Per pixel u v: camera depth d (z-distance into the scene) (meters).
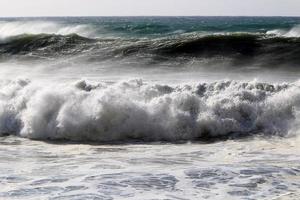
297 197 21.70
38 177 25.41
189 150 32.44
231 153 31.14
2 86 45.41
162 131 36.78
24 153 31.73
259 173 25.92
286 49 80.75
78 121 37.28
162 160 29.36
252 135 36.28
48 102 38.62
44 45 93.75
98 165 28.06
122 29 137.25
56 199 21.88
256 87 41.56
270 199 21.78
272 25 149.62
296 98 38.25
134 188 23.53
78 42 94.06
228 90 41.38
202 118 37.25
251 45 83.00
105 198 22.05
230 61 76.88
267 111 37.84
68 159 29.83
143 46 85.62
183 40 85.81
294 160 28.69
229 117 37.84
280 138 35.31
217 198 22.09
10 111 39.81
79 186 23.80
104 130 37.00
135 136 36.94
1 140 36.47
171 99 38.59
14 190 23.14
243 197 22.20
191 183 24.38
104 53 84.88
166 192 22.95
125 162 28.86
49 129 37.53
